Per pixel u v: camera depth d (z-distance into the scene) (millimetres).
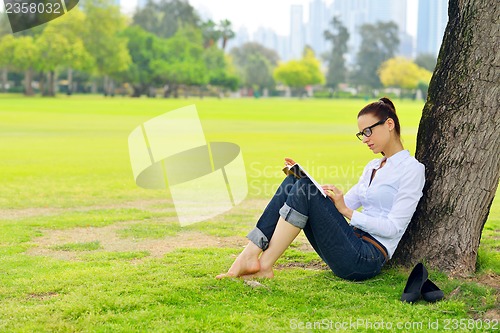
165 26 110500
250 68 127125
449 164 5027
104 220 8281
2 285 5090
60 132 25828
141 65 94125
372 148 4945
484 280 4910
